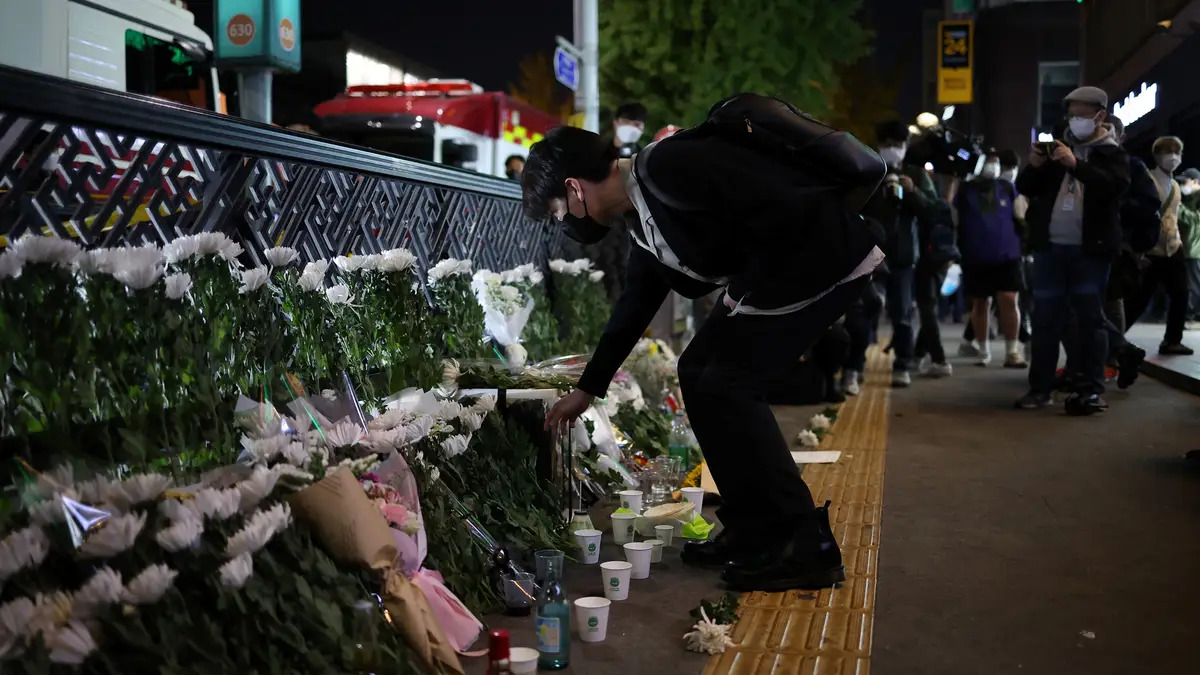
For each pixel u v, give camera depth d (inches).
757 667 125.4
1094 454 257.6
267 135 156.6
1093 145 307.7
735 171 139.0
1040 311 328.8
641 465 222.7
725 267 146.6
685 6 816.9
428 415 142.3
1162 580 157.2
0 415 102.2
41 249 104.1
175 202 141.9
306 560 108.8
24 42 319.9
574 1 544.7
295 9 274.2
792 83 848.9
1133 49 634.8
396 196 210.1
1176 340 451.8
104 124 123.5
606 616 135.3
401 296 171.8
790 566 154.3
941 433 292.2
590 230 152.6
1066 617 141.9
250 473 113.9
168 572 95.9
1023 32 1387.8
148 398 114.4
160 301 116.9
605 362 159.9
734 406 154.3
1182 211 571.8
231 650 102.0
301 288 150.9
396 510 124.5
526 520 162.9
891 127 380.2
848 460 254.5
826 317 149.4
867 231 147.7
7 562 92.3
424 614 117.6
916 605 147.9
